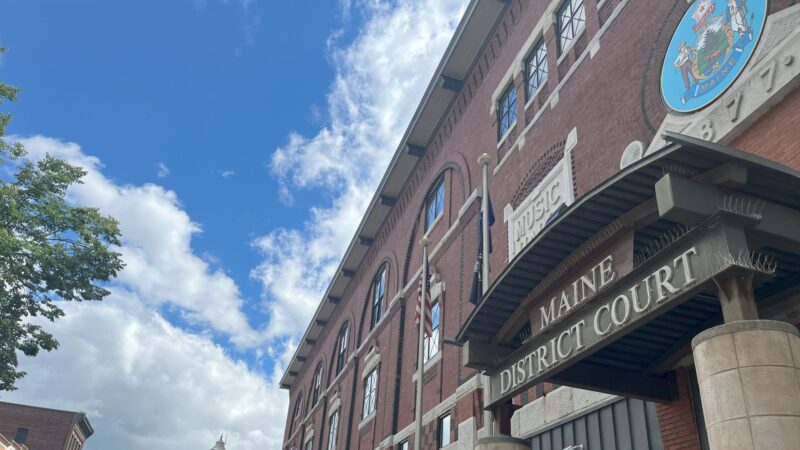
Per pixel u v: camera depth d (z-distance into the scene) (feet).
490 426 35.70
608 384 29.04
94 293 67.77
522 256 26.09
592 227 23.90
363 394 93.09
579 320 24.16
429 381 66.69
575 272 25.35
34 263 63.82
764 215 18.76
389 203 96.48
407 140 86.22
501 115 63.98
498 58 66.95
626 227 22.82
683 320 26.78
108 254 68.85
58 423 250.16
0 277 61.21
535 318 27.68
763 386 15.67
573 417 38.55
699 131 31.50
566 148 46.19
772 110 27.78
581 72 47.01
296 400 154.40
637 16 40.93
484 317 30.25
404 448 70.74
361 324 103.71
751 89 28.81
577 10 51.85
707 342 17.03
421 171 86.69
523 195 52.90
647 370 29.84
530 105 55.93
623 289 21.91
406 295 82.53
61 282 64.75
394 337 82.02
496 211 57.77
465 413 54.60
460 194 70.23
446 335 64.54
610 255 23.39
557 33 54.39
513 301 29.07
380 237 101.86
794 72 26.55
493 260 55.88
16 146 66.28
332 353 121.49
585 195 22.33
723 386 16.21
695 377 28.71
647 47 38.81
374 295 101.81
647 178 20.74
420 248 81.25
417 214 84.99
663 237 24.40
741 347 16.37
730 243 17.84
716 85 31.32
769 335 16.24
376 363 87.45
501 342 30.99
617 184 21.25
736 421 15.65
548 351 25.71
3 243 59.57
